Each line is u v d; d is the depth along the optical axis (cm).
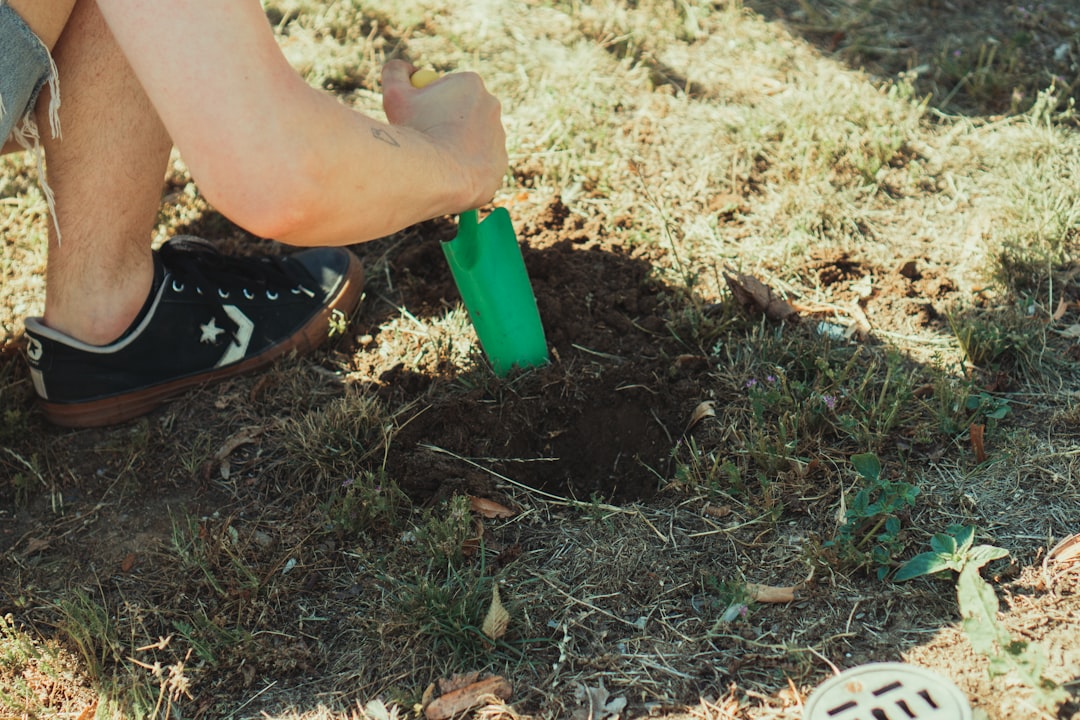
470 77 192
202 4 133
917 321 237
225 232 276
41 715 171
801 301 245
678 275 254
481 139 185
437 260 265
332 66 327
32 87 173
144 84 138
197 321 226
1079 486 192
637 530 196
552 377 222
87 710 171
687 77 326
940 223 267
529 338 226
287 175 139
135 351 222
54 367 218
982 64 326
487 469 211
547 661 174
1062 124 297
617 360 233
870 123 294
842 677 160
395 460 211
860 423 207
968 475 197
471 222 215
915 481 197
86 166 200
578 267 255
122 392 224
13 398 231
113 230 209
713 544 191
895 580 178
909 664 160
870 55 335
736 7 360
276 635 182
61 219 206
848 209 270
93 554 201
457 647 175
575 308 245
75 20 189
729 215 273
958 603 172
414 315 252
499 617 175
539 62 331
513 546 194
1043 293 242
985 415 210
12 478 216
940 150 292
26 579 197
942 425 205
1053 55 328
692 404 220
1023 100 307
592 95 312
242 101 135
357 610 186
